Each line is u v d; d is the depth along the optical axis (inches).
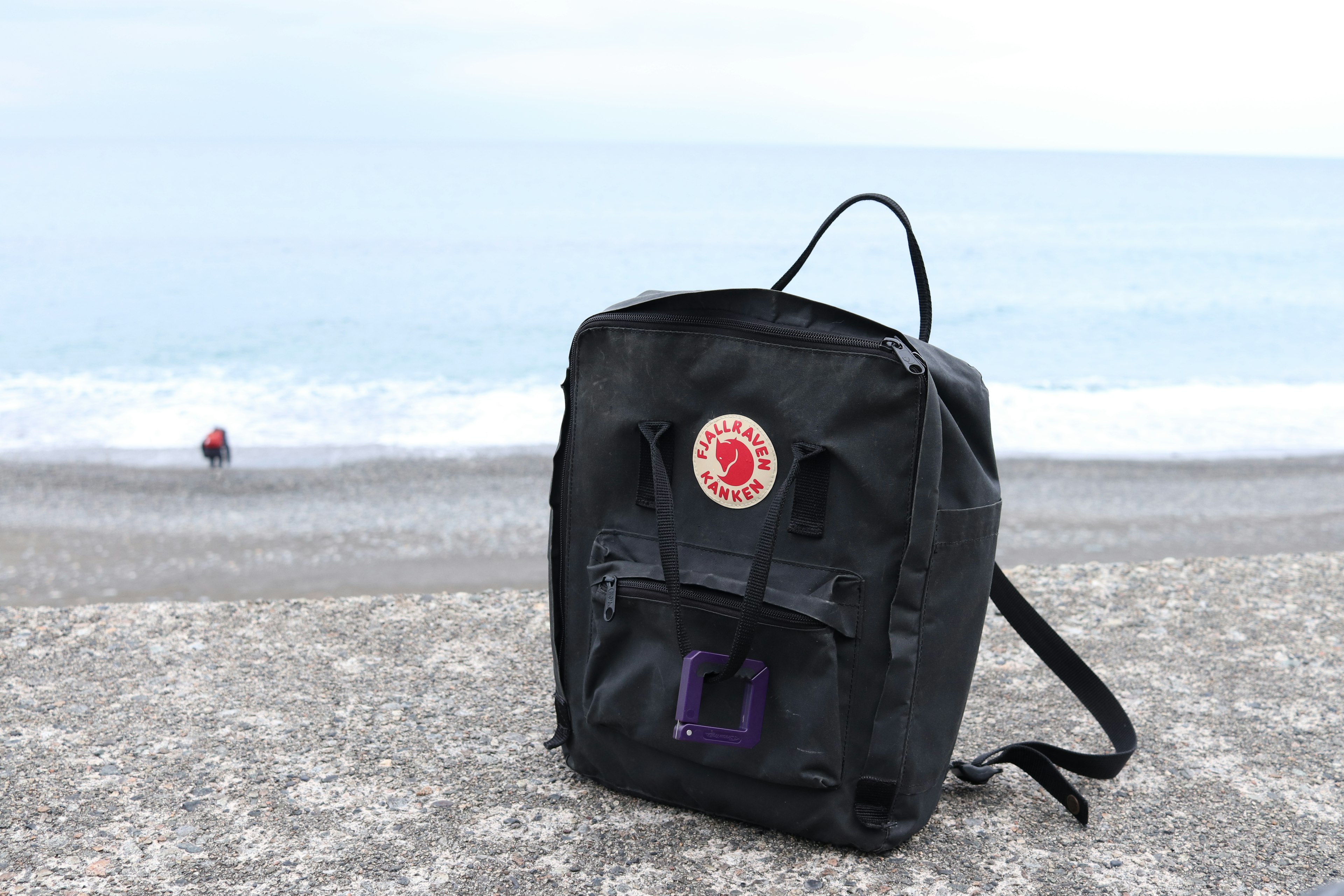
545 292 1312.7
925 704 70.3
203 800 78.9
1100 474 418.9
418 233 2003.0
